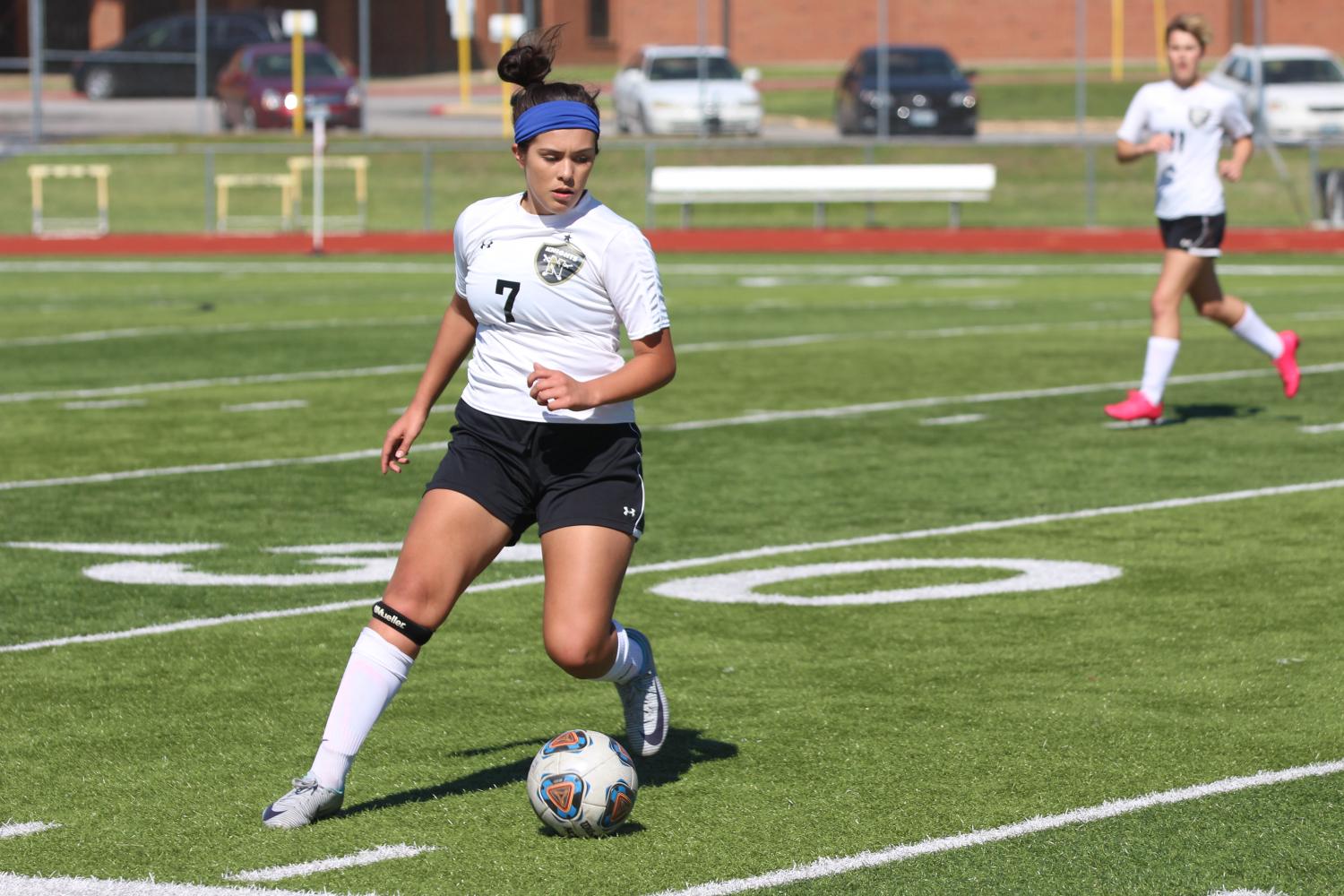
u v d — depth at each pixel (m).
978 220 129.12
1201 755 20.25
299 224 124.81
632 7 195.62
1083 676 23.67
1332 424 45.94
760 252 115.62
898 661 24.56
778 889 16.31
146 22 197.38
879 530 33.94
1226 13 188.50
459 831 17.91
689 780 19.50
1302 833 17.66
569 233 17.91
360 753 20.56
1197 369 57.53
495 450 18.12
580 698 22.83
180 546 32.84
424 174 135.25
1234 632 25.95
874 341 66.50
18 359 61.84
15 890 16.34
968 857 17.11
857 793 19.05
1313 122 132.75
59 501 37.16
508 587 29.42
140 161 139.75
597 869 16.83
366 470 40.88
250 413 49.47
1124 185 134.25
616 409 18.08
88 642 25.89
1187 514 34.84
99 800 18.97
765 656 24.89
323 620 27.19
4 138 145.62
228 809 18.64
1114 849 17.27
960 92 137.88
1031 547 32.22
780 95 181.88
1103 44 191.25
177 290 89.38
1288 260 104.38
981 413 48.75
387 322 74.12
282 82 147.25
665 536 33.50
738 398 52.19
